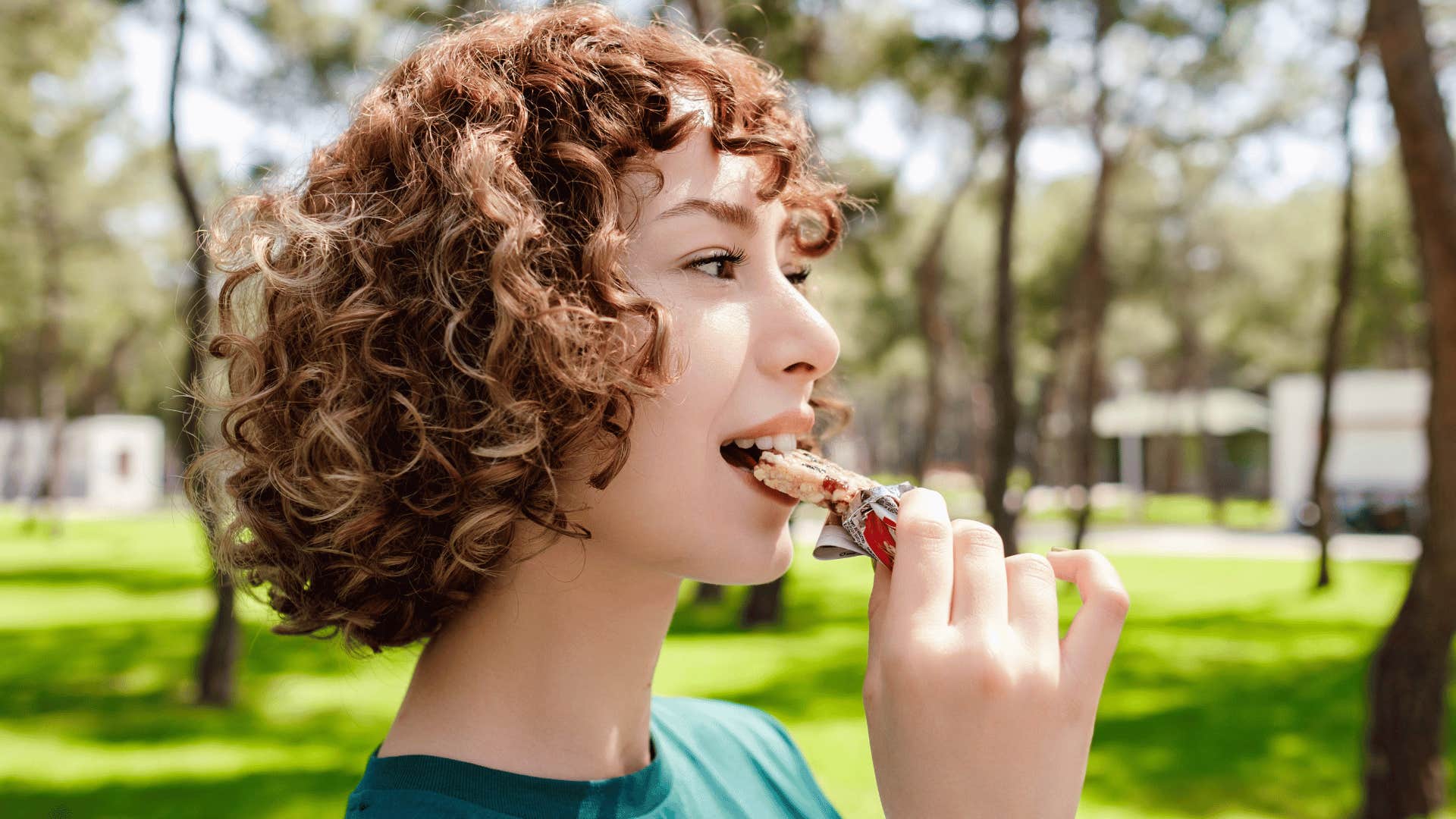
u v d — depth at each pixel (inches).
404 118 38.6
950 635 33.3
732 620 538.6
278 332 37.8
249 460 39.2
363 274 37.0
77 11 506.3
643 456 36.2
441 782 36.0
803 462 39.6
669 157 38.1
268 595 41.8
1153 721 320.2
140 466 1676.9
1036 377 1315.2
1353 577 688.4
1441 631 216.1
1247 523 1210.0
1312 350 1280.8
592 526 37.1
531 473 34.8
